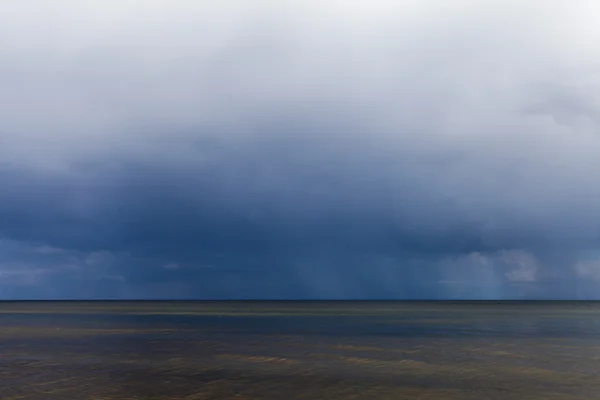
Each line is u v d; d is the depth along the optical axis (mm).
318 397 32344
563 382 36469
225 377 38375
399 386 35281
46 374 39625
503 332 74375
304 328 82938
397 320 107625
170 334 71625
